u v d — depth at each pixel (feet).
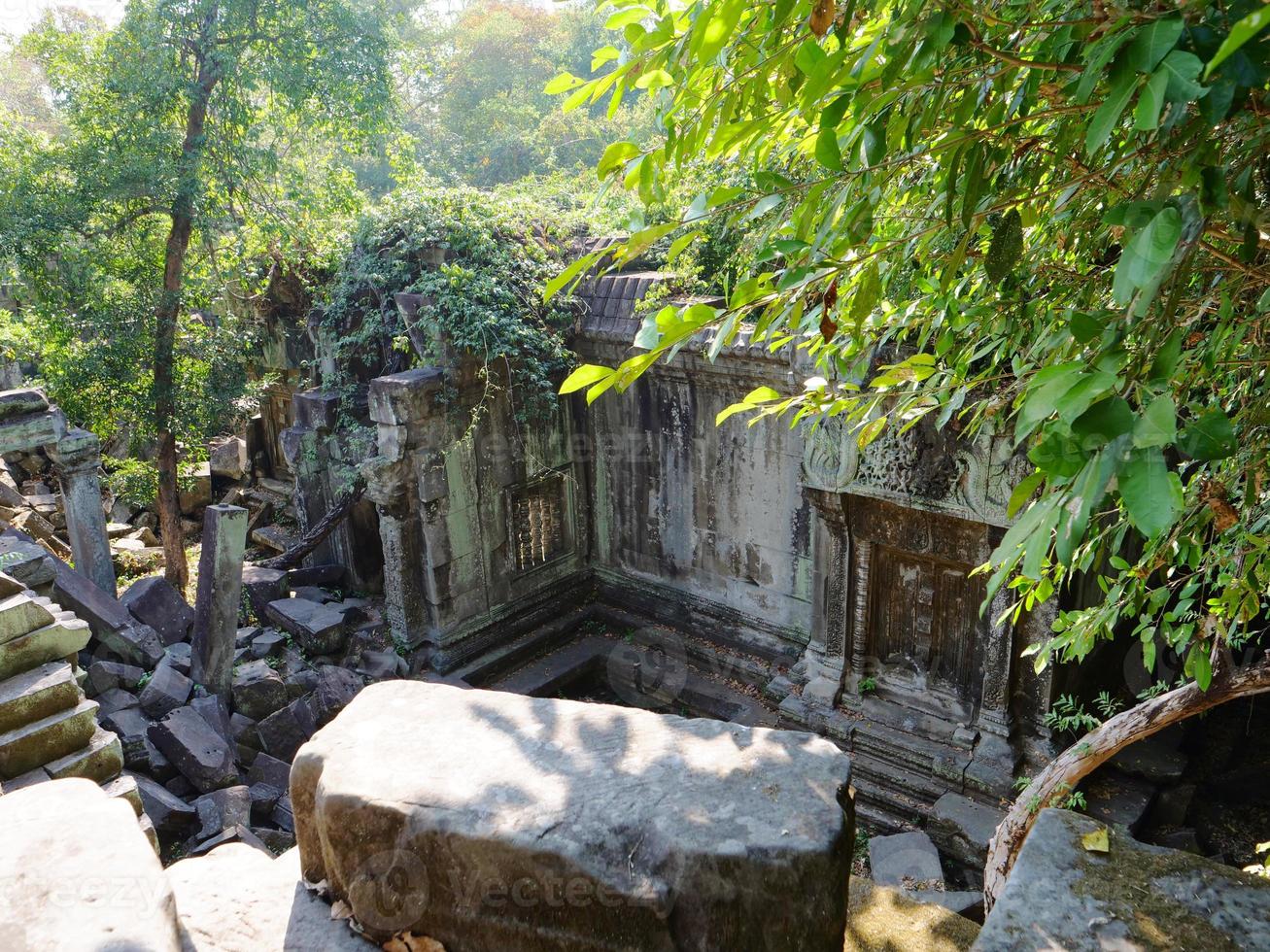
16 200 29.27
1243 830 22.41
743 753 6.45
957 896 18.51
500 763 6.44
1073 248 9.37
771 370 23.09
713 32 5.30
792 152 10.03
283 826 22.44
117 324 32.12
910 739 24.12
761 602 26.50
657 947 5.46
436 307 26.09
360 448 30.40
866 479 22.86
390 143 37.42
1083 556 10.11
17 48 30.60
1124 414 3.81
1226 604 9.46
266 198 34.73
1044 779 12.98
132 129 30.73
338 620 28.86
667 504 16.52
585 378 5.62
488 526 24.89
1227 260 5.77
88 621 25.82
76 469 28.96
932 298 10.15
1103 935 5.68
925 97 5.73
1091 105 5.23
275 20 31.58
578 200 33.30
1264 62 3.81
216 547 24.75
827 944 5.57
